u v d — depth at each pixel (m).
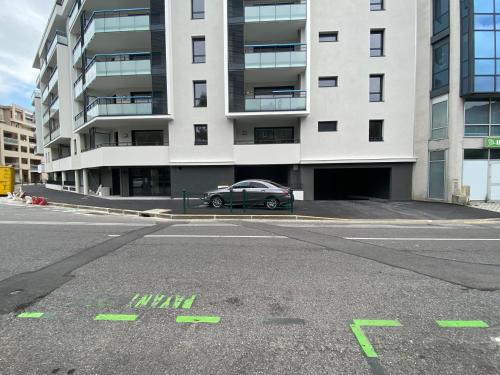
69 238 7.87
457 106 16.22
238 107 19.17
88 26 21.45
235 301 3.95
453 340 3.04
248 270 5.20
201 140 20.55
